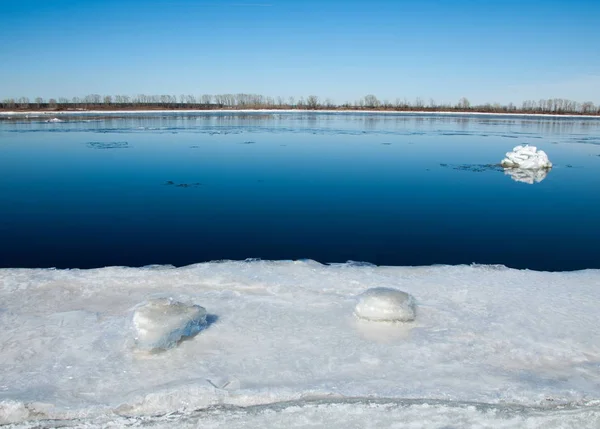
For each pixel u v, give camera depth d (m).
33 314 6.57
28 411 4.61
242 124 55.62
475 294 7.28
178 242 11.54
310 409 4.63
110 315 6.57
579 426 4.48
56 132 40.94
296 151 29.33
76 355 5.57
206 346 5.76
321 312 6.63
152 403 4.71
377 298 6.40
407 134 42.62
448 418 4.53
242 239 11.80
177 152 28.11
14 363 5.40
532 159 23.95
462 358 5.54
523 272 8.29
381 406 4.67
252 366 5.35
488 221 13.80
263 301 6.96
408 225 13.26
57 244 11.39
